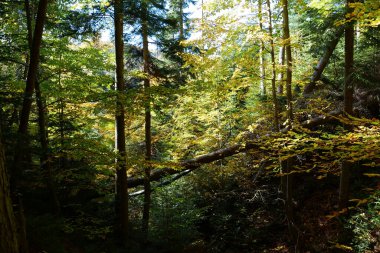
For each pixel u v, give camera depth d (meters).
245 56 10.08
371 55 11.63
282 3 9.91
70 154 8.97
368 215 9.01
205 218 12.95
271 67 10.33
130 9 10.02
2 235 2.18
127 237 9.98
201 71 10.80
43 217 7.34
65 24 9.91
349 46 9.28
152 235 10.73
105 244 9.13
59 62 9.45
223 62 10.38
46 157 8.70
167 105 10.42
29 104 7.22
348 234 9.22
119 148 10.02
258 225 12.30
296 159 12.79
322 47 11.73
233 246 11.82
